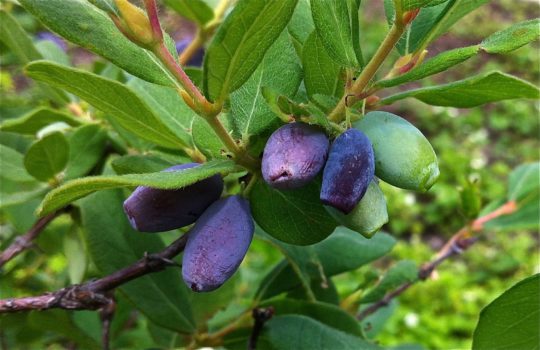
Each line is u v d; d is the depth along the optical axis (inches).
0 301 4.3
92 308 4.4
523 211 7.7
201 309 6.0
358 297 6.8
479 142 28.4
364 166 3.4
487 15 36.5
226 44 3.4
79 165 6.0
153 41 3.7
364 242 6.1
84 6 4.0
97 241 5.5
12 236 7.6
